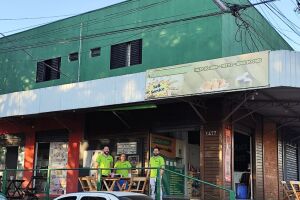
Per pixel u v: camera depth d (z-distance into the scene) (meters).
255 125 17.05
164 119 16.14
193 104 14.55
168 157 16.72
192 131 16.25
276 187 18.05
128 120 17.02
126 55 18.78
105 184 13.69
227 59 12.55
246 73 12.17
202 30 16.47
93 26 20.20
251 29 18.47
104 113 17.83
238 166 16.88
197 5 16.83
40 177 17.62
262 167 17.20
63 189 17.97
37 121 20.19
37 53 22.09
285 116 17.33
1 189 17.09
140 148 16.55
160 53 17.50
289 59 11.91
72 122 18.69
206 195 14.51
